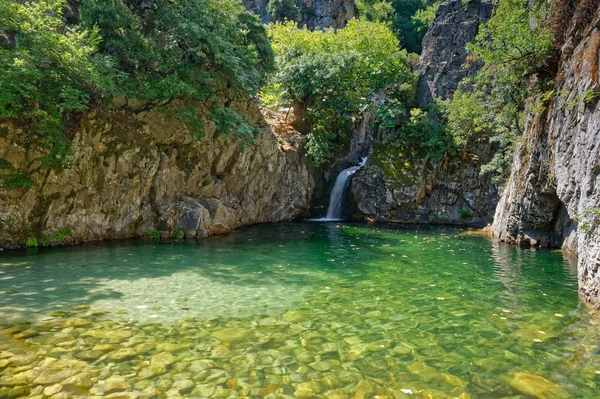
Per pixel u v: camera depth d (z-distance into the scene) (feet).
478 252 44.86
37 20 34.91
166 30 48.49
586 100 26.25
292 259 38.55
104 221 46.14
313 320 21.21
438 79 93.81
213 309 22.66
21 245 39.68
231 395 13.38
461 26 93.25
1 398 12.75
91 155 43.52
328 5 165.37
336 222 77.77
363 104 96.22
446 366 15.98
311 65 84.89
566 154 31.60
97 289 26.27
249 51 59.31
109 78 38.86
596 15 29.45
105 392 13.33
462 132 79.15
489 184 78.79
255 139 65.10
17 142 37.78
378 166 84.53
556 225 48.70
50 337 17.93
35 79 35.22
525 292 27.91
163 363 15.64
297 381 14.47
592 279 24.61
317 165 83.30
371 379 14.74
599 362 16.44
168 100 49.52
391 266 36.24
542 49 43.65
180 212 50.93
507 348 17.87
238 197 65.77
